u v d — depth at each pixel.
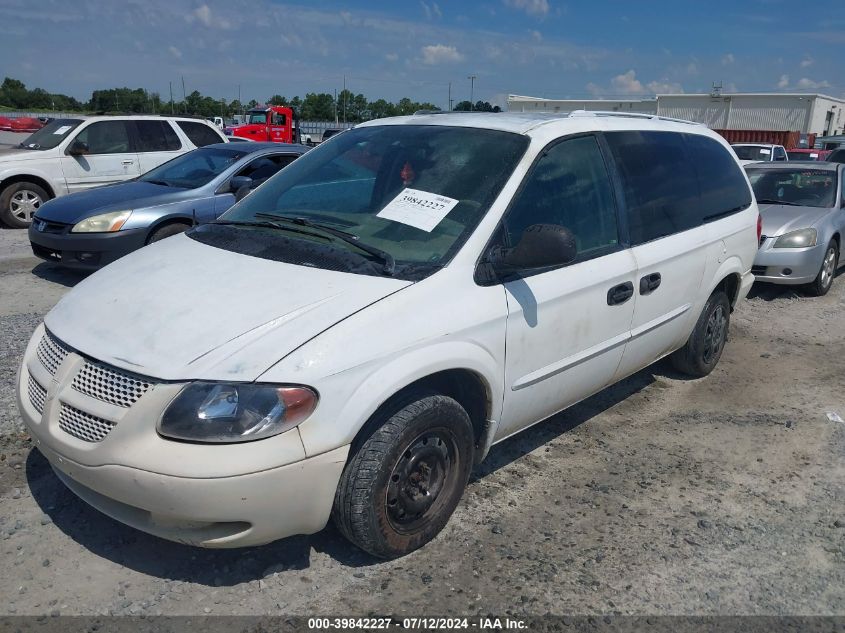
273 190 4.18
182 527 2.79
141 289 3.21
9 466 3.86
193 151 9.24
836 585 3.26
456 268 3.26
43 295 7.34
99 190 8.34
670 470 4.25
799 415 5.15
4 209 11.26
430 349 3.06
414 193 3.64
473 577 3.17
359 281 3.10
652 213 4.50
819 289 8.86
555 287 3.66
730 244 5.33
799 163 10.24
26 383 3.20
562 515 3.71
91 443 2.79
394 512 3.13
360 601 2.99
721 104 44.81
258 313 2.92
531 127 3.89
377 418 3.00
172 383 2.67
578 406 5.14
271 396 2.67
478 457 3.64
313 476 2.77
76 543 3.26
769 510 3.86
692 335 5.40
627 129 4.52
